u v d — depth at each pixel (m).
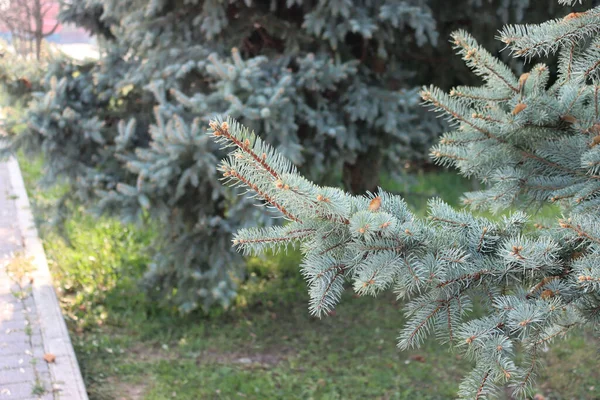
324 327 5.24
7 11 5.75
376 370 4.54
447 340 1.84
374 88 4.75
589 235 1.70
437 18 4.75
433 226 1.90
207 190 4.80
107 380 4.27
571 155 2.12
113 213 4.49
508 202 2.23
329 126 4.65
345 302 5.69
